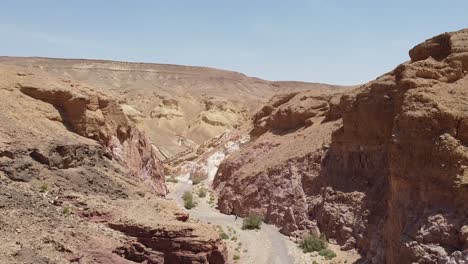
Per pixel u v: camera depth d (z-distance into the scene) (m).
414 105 26.94
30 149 31.42
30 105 36.69
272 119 60.38
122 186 34.31
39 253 22.11
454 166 24.30
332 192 39.34
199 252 26.38
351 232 35.59
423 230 24.11
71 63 198.38
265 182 47.34
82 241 25.25
